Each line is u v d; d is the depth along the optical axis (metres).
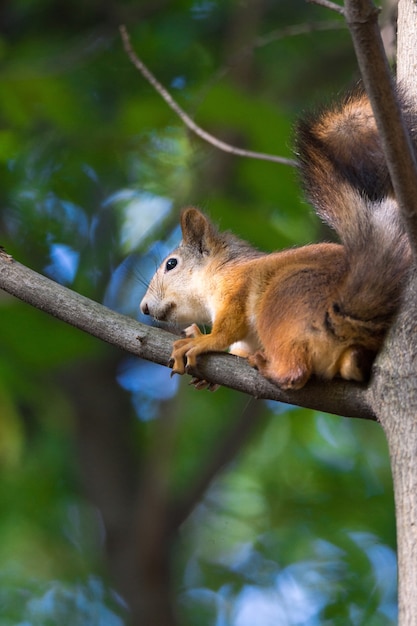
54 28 16.05
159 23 15.63
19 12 16.09
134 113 12.55
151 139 14.77
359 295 6.48
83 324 7.07
